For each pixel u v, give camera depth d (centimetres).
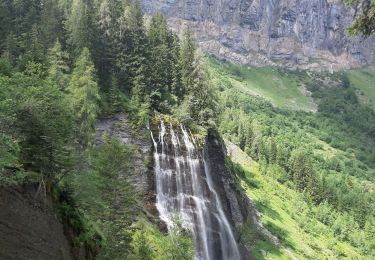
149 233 6806
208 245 8294
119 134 7994
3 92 3306
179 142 8806
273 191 14712
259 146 18125
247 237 9581
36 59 6950
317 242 12644
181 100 10044
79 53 8644
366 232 15862
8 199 3033
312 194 17762
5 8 9012
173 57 10550
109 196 4762
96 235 4641
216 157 9844
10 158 2852
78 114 6850
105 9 9862
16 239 3034
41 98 3622
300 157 18350
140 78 9156
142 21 10206
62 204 3997
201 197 8750
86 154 5288
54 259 3519
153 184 7888
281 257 10031
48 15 9319
